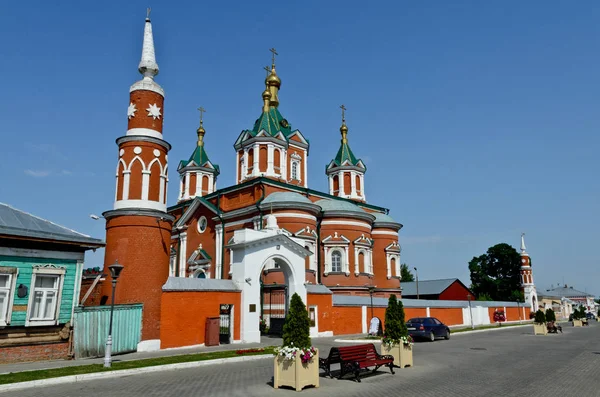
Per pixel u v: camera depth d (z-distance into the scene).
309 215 38.81
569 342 28.56
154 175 23.73
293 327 13.66
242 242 26.16
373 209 52.72
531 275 72.88
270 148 45.34
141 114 24.17
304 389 13.20
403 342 17.52
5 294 17.06
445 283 66.12
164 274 23.08
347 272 41.00
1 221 17.28
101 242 19.38
